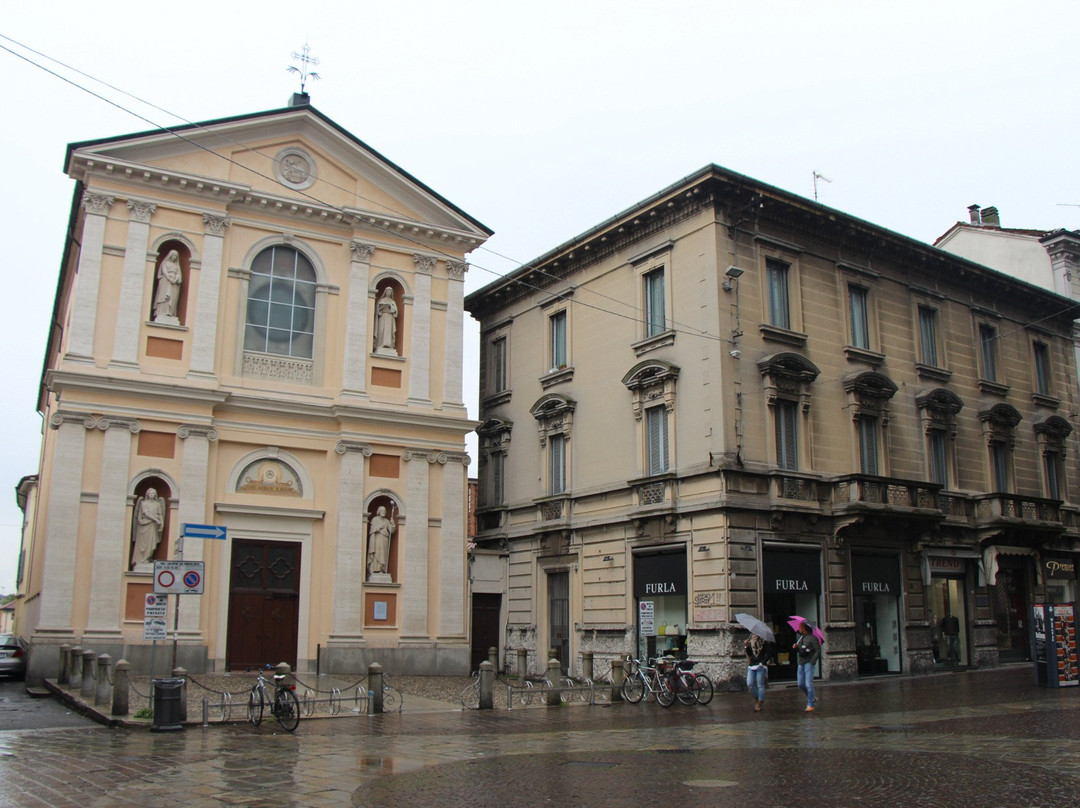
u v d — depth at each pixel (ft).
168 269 85.56
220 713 57.11
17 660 86.33
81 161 82.58
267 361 89.61
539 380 107.14
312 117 93.20
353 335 92.53
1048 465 114.83
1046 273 122.52
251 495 86.63
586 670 69.92
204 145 88.58
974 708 60.44
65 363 79.77
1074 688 73.56
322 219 93.81
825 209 92.53
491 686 64.23
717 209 87.04
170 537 81.51
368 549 90.22
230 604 84.38
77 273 83.20
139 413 81.82
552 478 104.01
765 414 85.56
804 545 85.46
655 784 34.22
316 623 87.40
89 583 77.92
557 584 102.47
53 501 77.61
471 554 106.42
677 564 85.71
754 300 87.61
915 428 98.84
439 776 36.55
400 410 92.84
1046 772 35.65
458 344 98.27
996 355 111.14
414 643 89.56
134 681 73.20
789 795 31.63
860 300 97.96
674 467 87.15
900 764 38.06
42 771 37.78
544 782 34.96
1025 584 107.76
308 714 59.72
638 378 91.81
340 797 32.37
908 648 91.71
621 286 97.25
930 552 96.68
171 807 30.83
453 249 100.12
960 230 133.18
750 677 62.54
